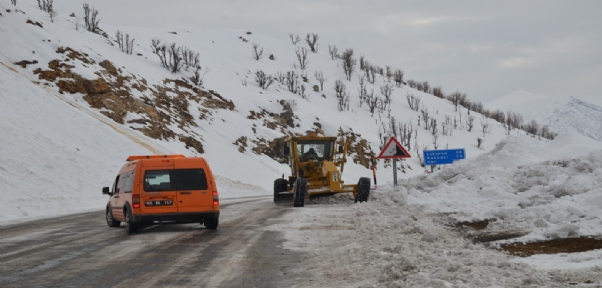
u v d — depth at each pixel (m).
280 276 7.92
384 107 147.12
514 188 15.24
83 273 8.41
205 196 14.19
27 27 66.81
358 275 7.68
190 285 7.44
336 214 17.52
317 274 7.95
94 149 41.03
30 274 8.39
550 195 13.04
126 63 84.25
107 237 13.17
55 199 26.92
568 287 6.24
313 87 146.12
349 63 171.12
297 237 12.23
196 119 77.69
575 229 9.67
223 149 71.94
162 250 10.77
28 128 37.09
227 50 167.00
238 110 92.56
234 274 8.16
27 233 14.30
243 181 62.22
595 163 14.66
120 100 63.09
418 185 19.72
